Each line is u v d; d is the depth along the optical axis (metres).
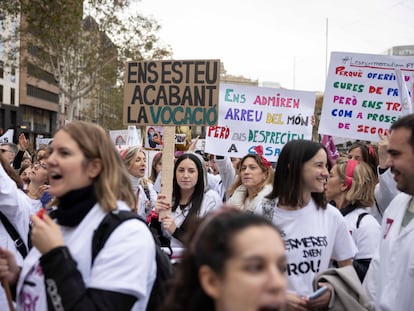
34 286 2.08
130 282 1.92
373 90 5.57
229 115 6.13
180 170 4.58
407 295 2.52
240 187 5.14
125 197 2.20
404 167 2.56
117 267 1.92
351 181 3.68
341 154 6.53
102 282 1.90
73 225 2.07
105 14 25.92
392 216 2.81
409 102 4.45
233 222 1.44
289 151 3.00
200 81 4.30
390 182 3.91
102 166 2.12
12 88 44.88
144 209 5.69
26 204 3.42
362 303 2.69
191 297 1.51
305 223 3.00
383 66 5.53
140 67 4.45
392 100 5.51
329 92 5.70
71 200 2.08
